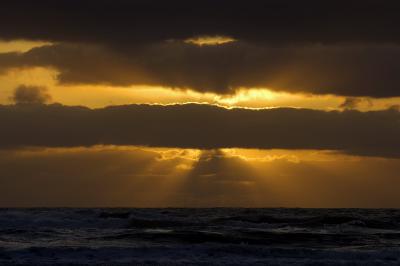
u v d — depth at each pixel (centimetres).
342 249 6353
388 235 8000
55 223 9406
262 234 7831
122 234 7650
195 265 5225
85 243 6744
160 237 7219
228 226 9444
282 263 5344
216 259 5572
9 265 5162
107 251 5866
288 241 7238
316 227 9494
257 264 5294
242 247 6022
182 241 6975
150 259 5544
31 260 5441
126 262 5362
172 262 5366
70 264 5216
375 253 5950
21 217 9756
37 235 7669
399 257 5819
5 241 6994
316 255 5866
